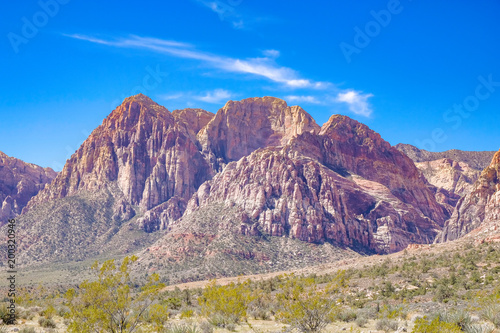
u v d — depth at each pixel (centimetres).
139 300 3356
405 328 3972
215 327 4519
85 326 3153
